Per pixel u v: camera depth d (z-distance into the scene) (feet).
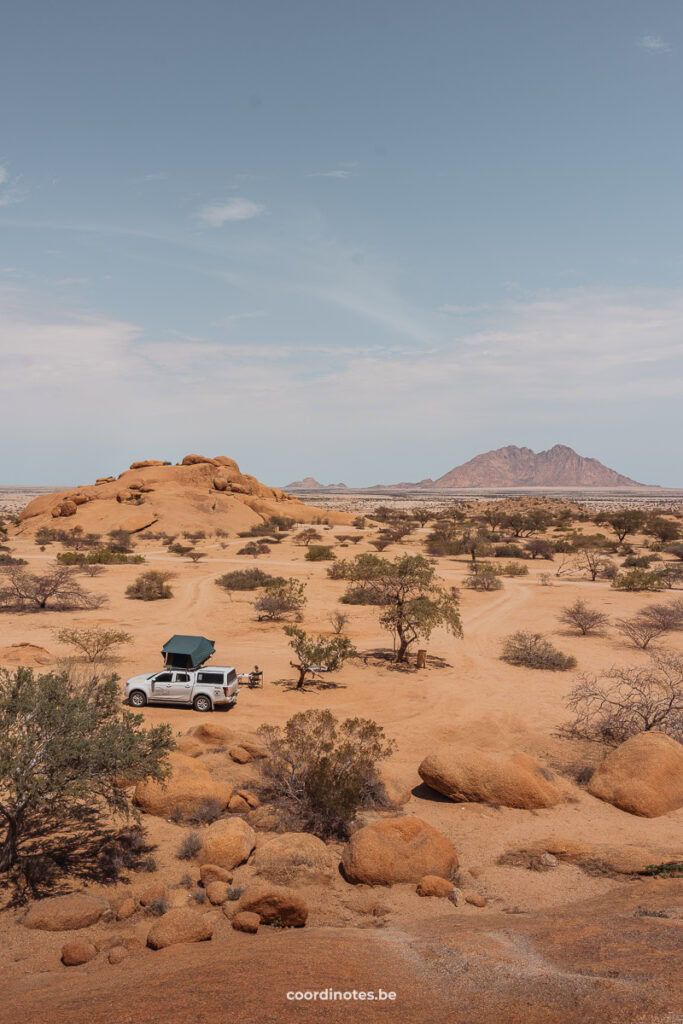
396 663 97.55
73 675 43.29
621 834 45.06
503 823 46.73
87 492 425.69
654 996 16.42
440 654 104.42
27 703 36.24
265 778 51.44
